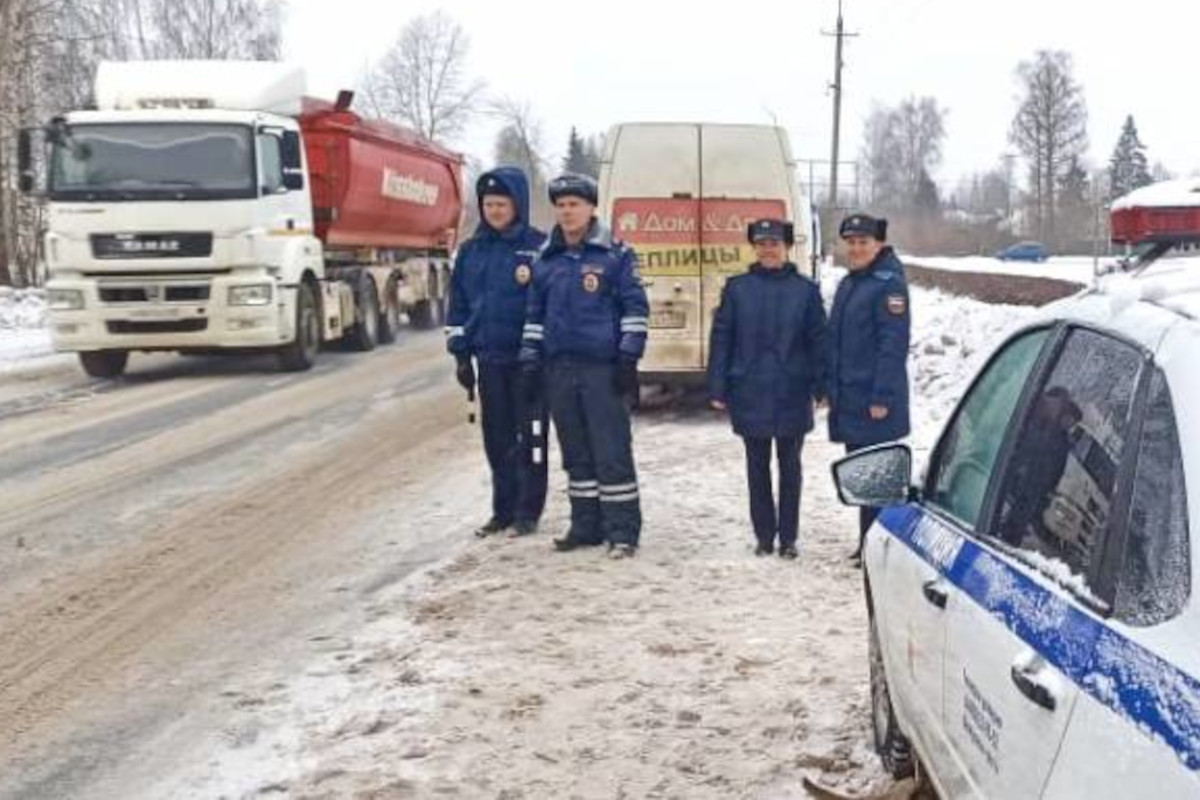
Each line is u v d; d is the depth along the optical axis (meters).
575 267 7.28
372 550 7.77
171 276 16.14
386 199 21.19
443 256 26.44
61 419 13.28
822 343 7.24
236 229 16.09
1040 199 88.88
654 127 12.78
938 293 28.94
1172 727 1.93
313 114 18.70
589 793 4.39
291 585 7.04
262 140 16.42
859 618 6.14
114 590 7.00
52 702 5.39
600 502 7.52
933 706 3.39
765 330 7.19
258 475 10.18
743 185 12.77
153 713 5.23
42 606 6.73
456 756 4.70
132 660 5.88
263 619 6.44
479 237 7.85
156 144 16.11
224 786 4.54
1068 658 2.35
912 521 3.97
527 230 7.82
